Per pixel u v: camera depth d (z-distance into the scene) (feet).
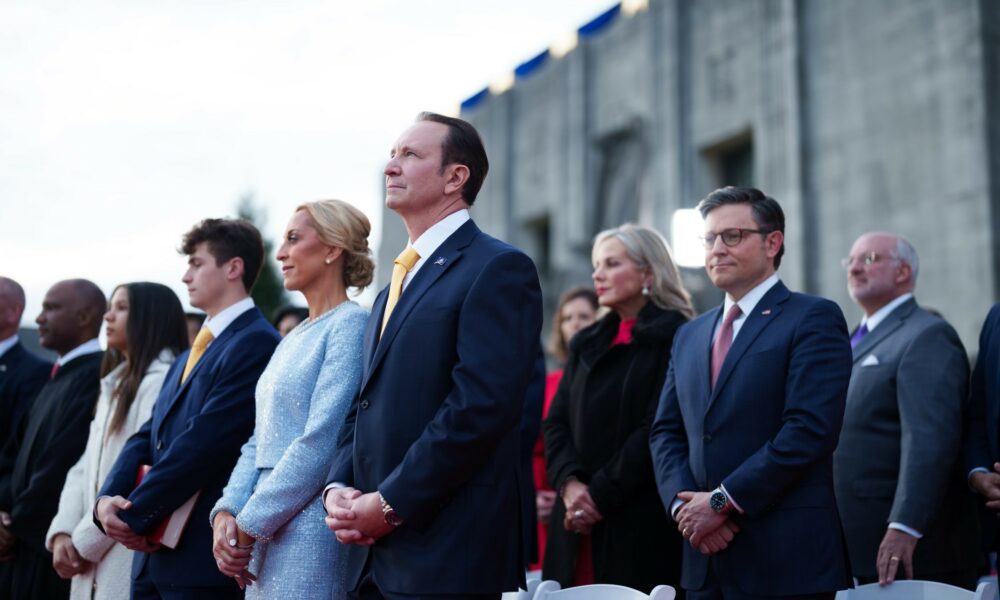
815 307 13.32
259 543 12.97
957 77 62.75
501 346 11.01
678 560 15.80
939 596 12.16
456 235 12.20
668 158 86.22
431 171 12.30
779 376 13.03
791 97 74.13
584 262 93.76
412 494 10.45
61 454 19.53
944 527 15.92
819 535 12.31
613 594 12.08
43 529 19.29
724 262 13.91
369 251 14.93
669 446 14.10
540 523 21.56
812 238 71.51
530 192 106.42
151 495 14.37
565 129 101.14
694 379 13.96
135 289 18.85
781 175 74.33
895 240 17.30
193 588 14.48
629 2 94.53
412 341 11.44
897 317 16.97
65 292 21.59
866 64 69.21
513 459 11.44
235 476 13.58
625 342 17.31
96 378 20.59
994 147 60.70
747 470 12.30
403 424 11.19
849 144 69.72
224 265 16.80
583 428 16.79
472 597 10.69
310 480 12.53
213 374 15.58
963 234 61.00
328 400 12.92
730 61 81.41
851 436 16.48
